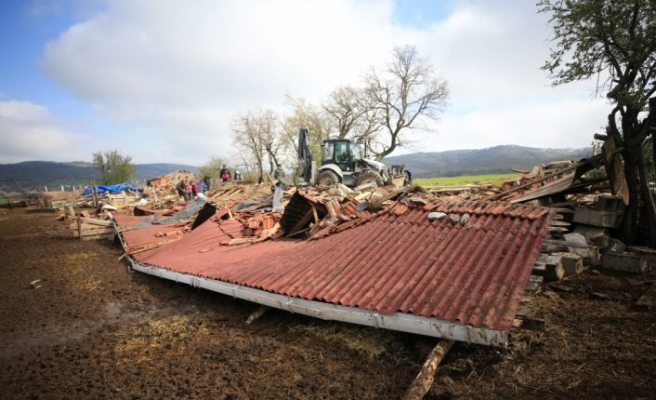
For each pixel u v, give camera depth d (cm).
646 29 633
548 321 498
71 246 1413
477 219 600
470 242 549
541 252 693
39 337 585
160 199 2833
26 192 4256
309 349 480
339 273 571
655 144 750
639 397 325
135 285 856
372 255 600
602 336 448
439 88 4300
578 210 775
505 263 477
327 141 2241
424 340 449
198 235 1084
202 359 476
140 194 3556
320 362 447
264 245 875
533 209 586
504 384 365
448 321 407
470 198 1100
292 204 883
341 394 380
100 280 911
